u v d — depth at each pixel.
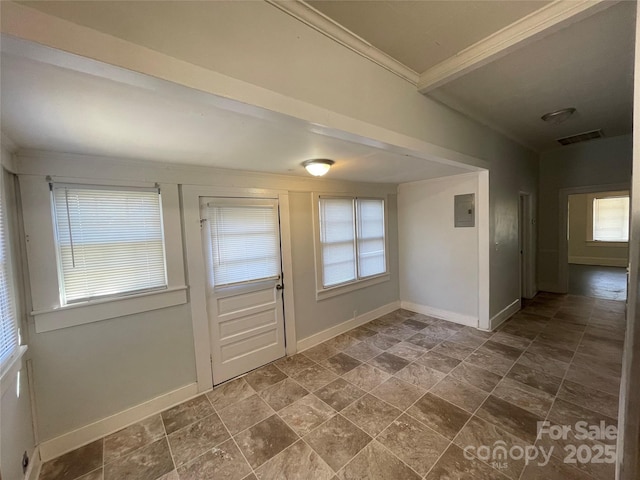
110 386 2.14
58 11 0.81
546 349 3.08
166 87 1.02
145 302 2.29
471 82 2.12
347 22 1.45
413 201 4.48
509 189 3.96
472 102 2.47
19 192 1.80
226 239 2.78
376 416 2.16
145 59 0.94
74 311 2.00
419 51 1.74
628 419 0.48
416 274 4.53
